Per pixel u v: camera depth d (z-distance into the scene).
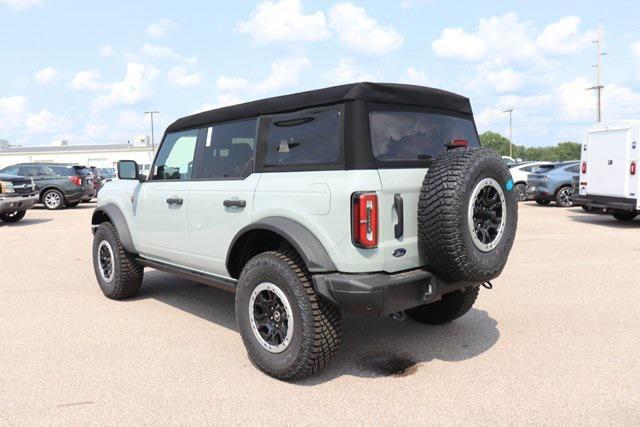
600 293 6.02
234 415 3.21
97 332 4.80
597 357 4.08
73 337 4.66
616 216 12.98
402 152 3.68
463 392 3.49
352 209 3.33
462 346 4.37
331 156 3.53
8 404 3.36
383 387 3.59
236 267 4.27
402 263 3.54
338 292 3.33
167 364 4.02
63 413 3.24
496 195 3.61
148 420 3.15
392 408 3.28
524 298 5.85
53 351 4.30
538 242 9.80
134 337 4.66
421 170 3.69
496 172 3.56
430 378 3.73
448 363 4.00
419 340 4.53
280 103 3.94
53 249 9.58
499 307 5.52
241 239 4.05
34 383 3.68
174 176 4.99
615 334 4.62
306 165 3.67
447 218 3.35
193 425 3.10
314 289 3.48
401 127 3.76
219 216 4.29
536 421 3.09
